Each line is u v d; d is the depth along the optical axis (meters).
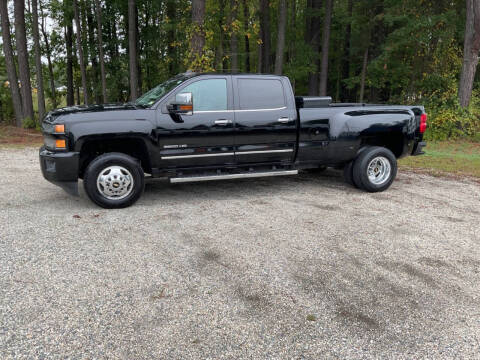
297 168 6.35
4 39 19.47
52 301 2.92
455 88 18.61
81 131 5.03
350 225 4.82
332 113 6.30
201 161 5.74
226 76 5.80
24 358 2.30
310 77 26.16
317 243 4.20
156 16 25.97
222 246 4.06
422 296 3.14
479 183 7.47
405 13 19.22
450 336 2.63
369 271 3.56
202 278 3.35
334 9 26.59
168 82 6.18
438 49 19.69
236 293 3.11
